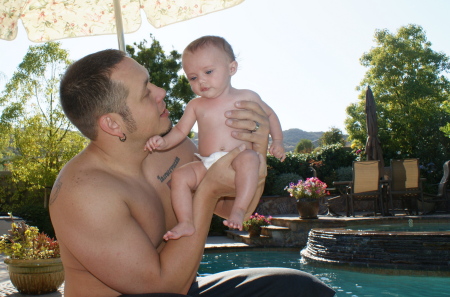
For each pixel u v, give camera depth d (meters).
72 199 1.67
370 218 9.90
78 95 1.80
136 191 1.88
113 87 1.80
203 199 1.91
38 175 15.60
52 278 4.95
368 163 10.73
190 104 2.39
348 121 26.12
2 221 10.82
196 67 2.31
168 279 1.75
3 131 16.27
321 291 2.11
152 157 2.23
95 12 3.45
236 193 1.92
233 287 2.11
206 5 3.36
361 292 5.45
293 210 14.56
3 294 5.00
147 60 17.50
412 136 22.67
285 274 2.16
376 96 26.00
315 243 8.01
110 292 1.79
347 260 7.14
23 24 3.29
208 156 2.26
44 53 16.22
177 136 2.31
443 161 19.00
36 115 16.23
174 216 2.21
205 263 8.77
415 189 11.05
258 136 2.16
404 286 5.66
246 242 10.95
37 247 5.11
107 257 1.64
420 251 6.44
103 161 1.88
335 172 17.03
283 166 16.84
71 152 16.28
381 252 6.76
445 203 11.66
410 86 25.11
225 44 2.37
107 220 1.66
